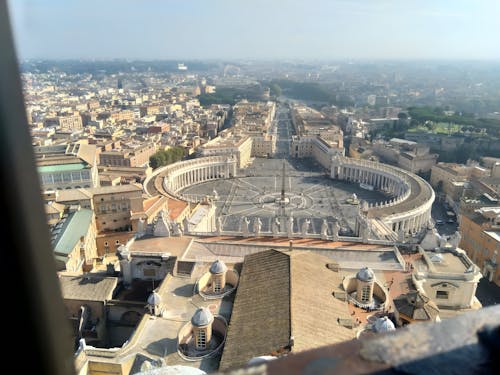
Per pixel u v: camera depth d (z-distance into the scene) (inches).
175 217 5905.5
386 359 324.2
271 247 3941.9
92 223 5457.7
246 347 2234.3
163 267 3607.3
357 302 2878.9
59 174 6870.1
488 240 5231.3
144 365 2224.4
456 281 3233.3
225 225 6845.5
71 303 3341.5
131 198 5802.2
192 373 1087.6
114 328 3358.8
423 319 2474.2
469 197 7450.8
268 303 2554.1
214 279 3127.5
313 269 2967.5
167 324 2778.1
